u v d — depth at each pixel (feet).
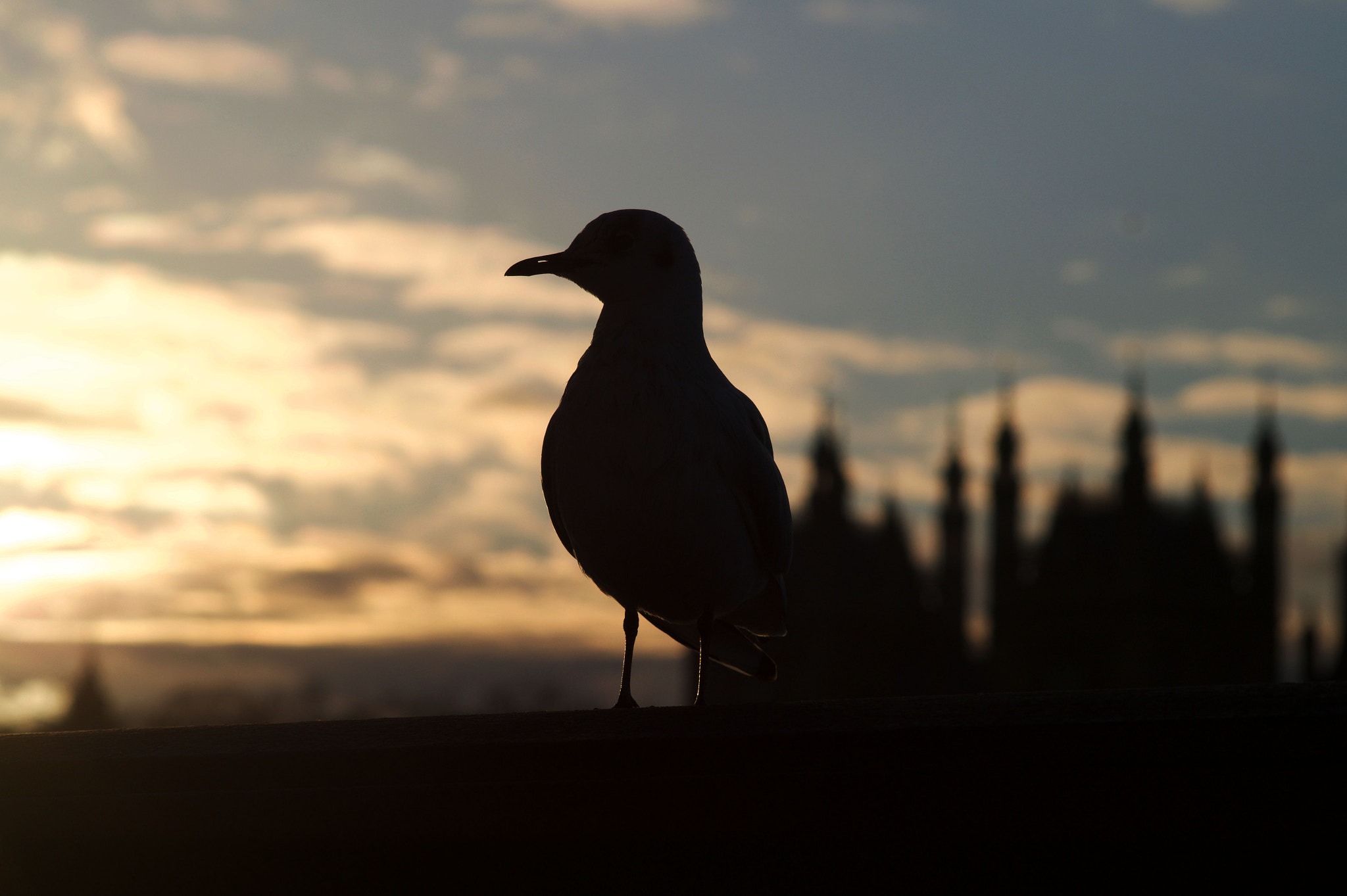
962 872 12.26
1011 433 423.23
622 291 20.02
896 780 12.31
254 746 13.12
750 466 19.72
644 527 19.35
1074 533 408.67
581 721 13.05
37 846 13.24
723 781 12.47
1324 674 404.16
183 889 13.09
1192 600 390.83
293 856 13.00
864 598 455.22
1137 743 11.98
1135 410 392.47
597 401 19.47
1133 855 12.05
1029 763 12.14
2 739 13.55
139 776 13.09
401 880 12.89
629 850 12.66
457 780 12.76
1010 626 413.80
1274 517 398.21
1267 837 11.80
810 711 12.74
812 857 12.45
